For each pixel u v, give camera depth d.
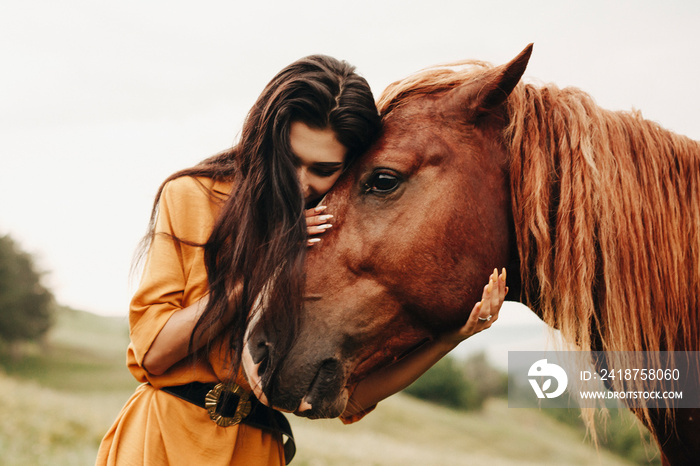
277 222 1.56
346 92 1.60
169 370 1.57
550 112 1.71
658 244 1.67
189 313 1.51
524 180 1.65
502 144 1.71
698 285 1.69
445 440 24.94
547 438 29.16
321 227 1.65
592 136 1.67
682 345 1.69
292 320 1.55
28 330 44.34
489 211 1.65
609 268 1.60
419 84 1.78
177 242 1.60
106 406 19.34
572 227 1.61
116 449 1.57
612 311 1.60
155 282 1.55
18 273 46.25
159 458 1.52
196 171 1.68
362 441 17.61
